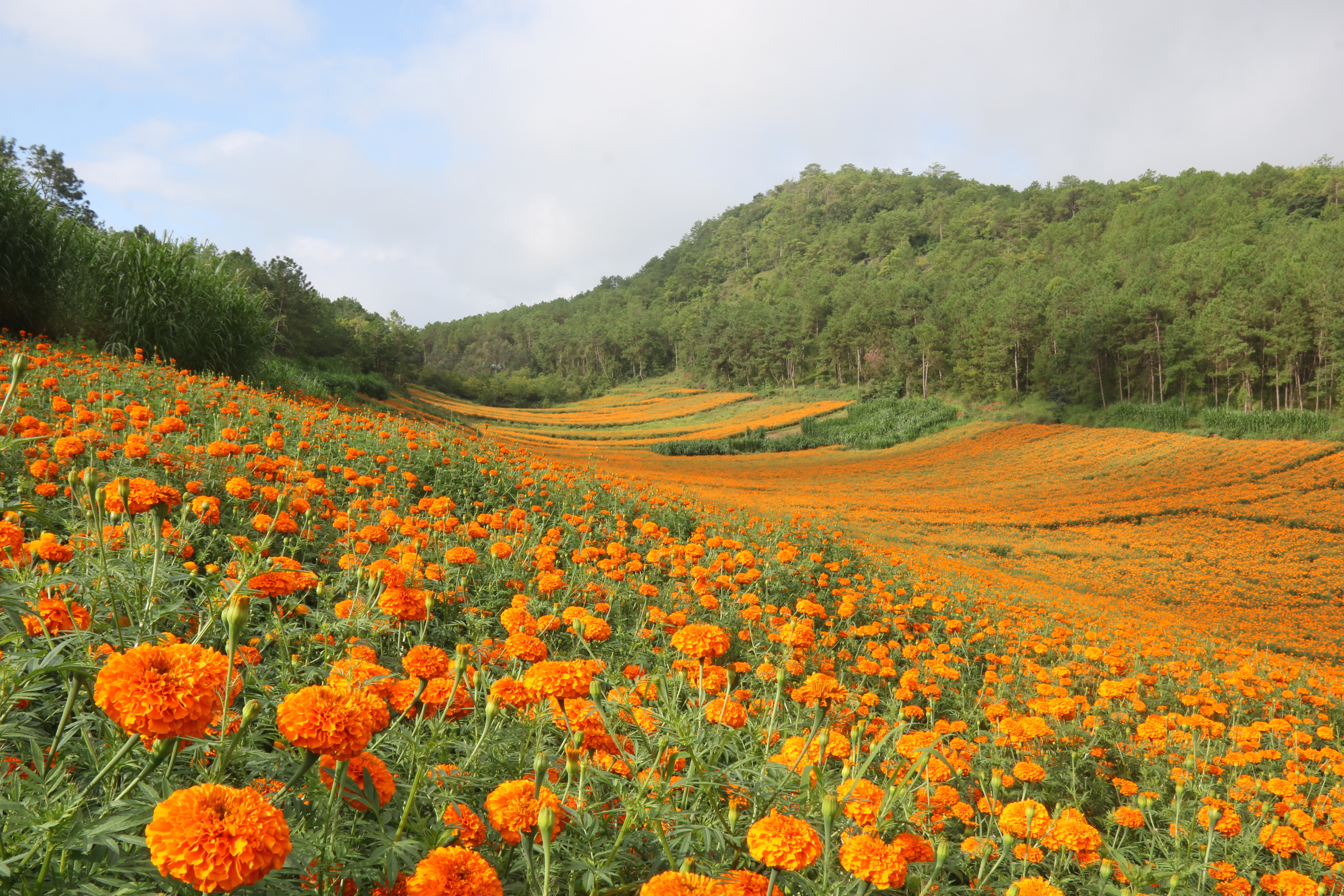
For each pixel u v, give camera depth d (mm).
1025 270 106188
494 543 5066
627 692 2805
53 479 4316
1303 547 27781
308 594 3801
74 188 49906
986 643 9164
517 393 118438
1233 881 3332
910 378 87250
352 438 9234
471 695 2473
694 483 41719
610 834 2176
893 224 175500
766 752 2621
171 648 1536
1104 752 5359
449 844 1930
